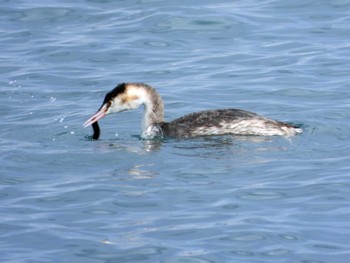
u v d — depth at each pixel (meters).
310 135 15.96
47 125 17.36
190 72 19.95
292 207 13.02
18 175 14.67
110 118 17.88
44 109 18.33
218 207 13.11
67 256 11.83
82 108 18.34
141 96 16.88
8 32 22.47
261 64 20.12
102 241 12.20
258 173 14.28
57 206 13.41
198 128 16.31
